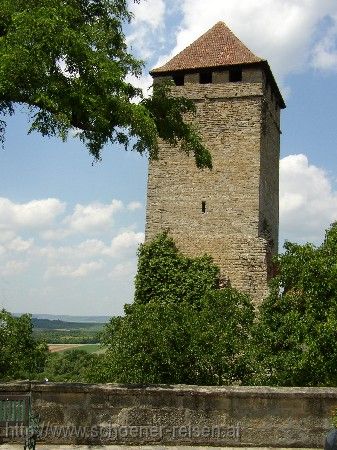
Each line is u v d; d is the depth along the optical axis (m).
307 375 12.12
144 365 14.17
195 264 25.66
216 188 26.69
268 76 28.53
